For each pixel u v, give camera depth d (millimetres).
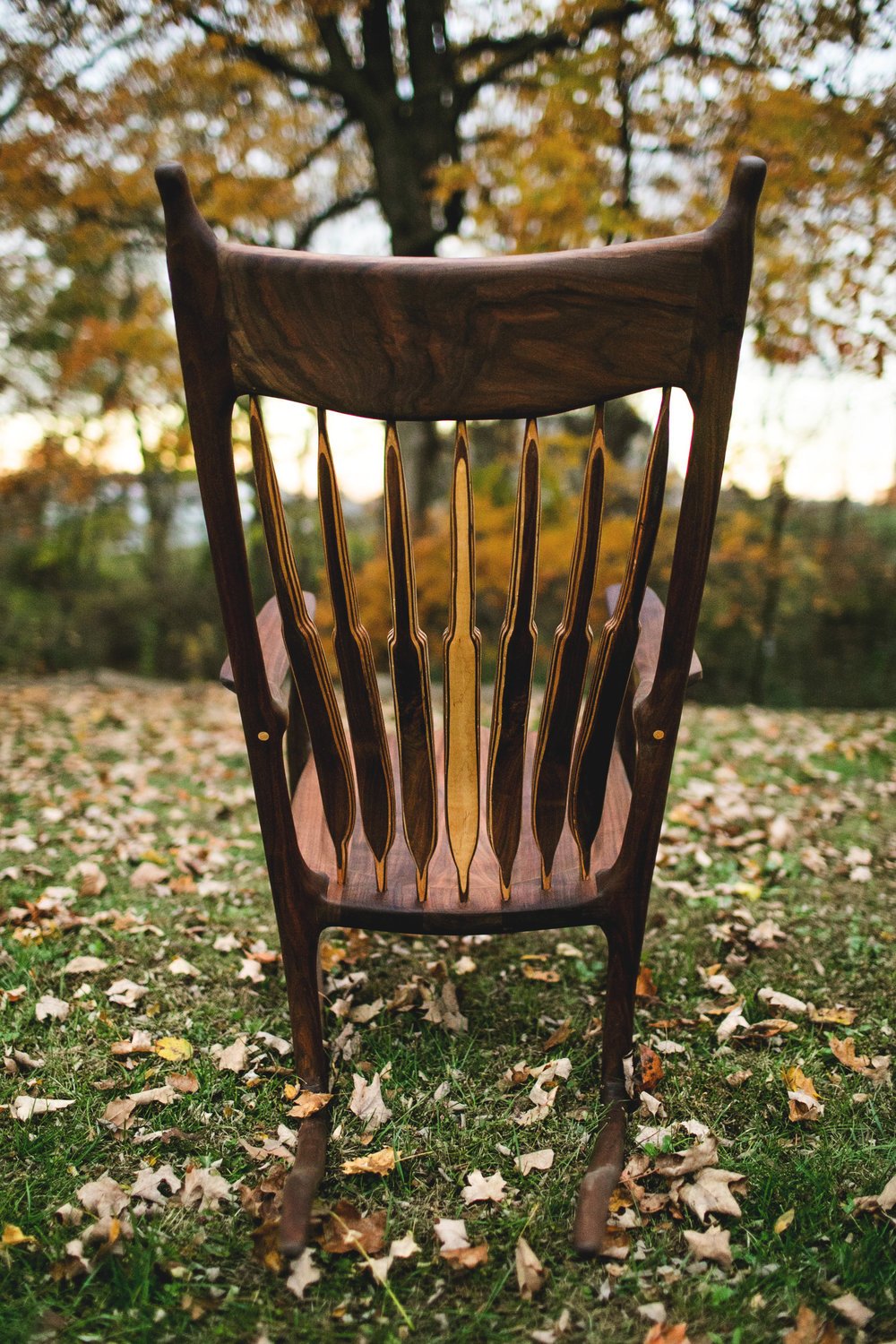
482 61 6402
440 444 8492
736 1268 1149
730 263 918
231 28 5238
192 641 9867
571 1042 1656
